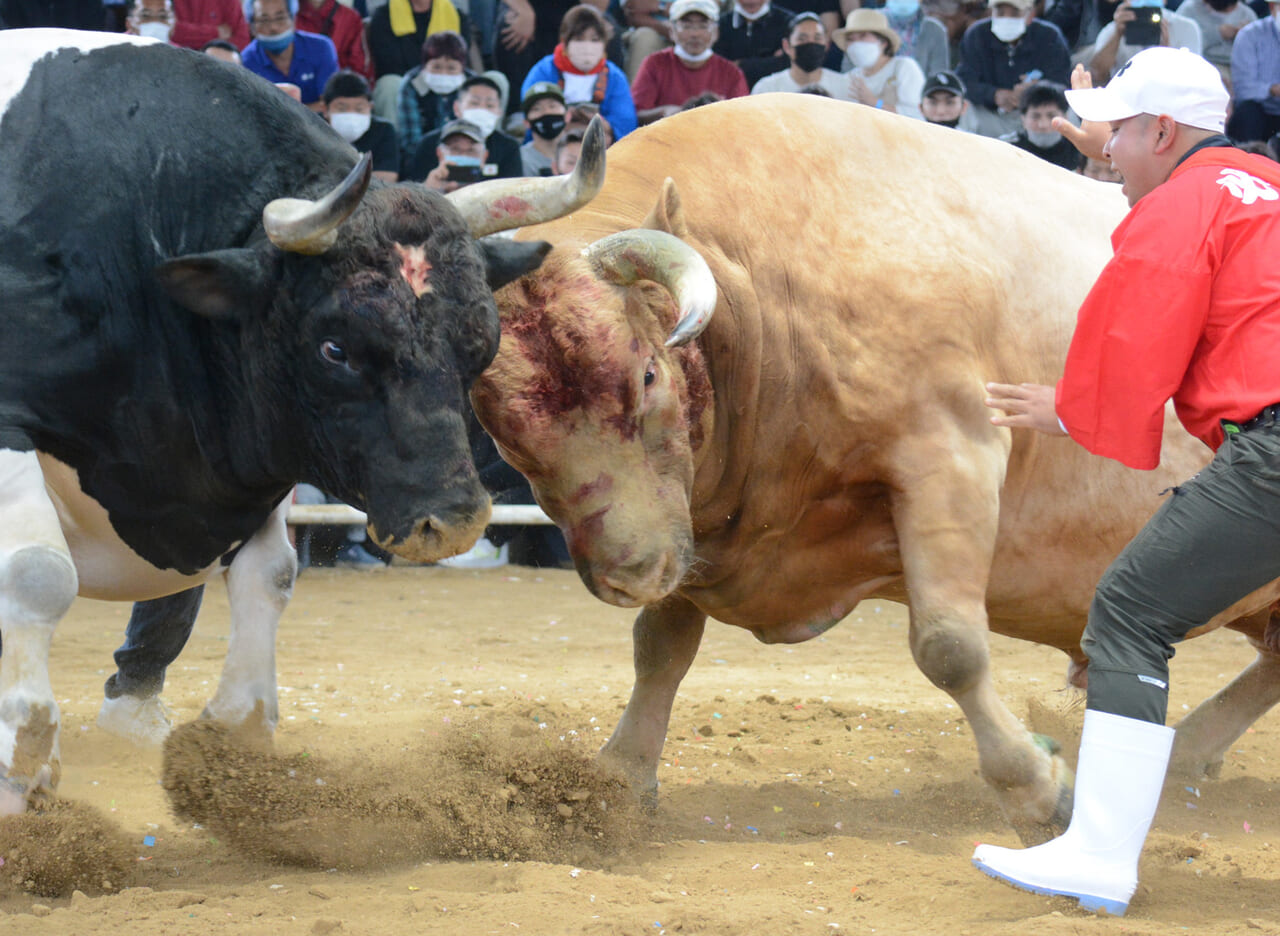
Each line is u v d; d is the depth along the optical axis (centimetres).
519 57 2483
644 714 952
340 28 2358
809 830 879
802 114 930
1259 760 1138
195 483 830
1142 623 701
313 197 806
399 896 696
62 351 775
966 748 1144
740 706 1279
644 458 793
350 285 719
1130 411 695
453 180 2114
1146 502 967
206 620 1838
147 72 816
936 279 888
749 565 915
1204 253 688
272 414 777
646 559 779
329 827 782
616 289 784
